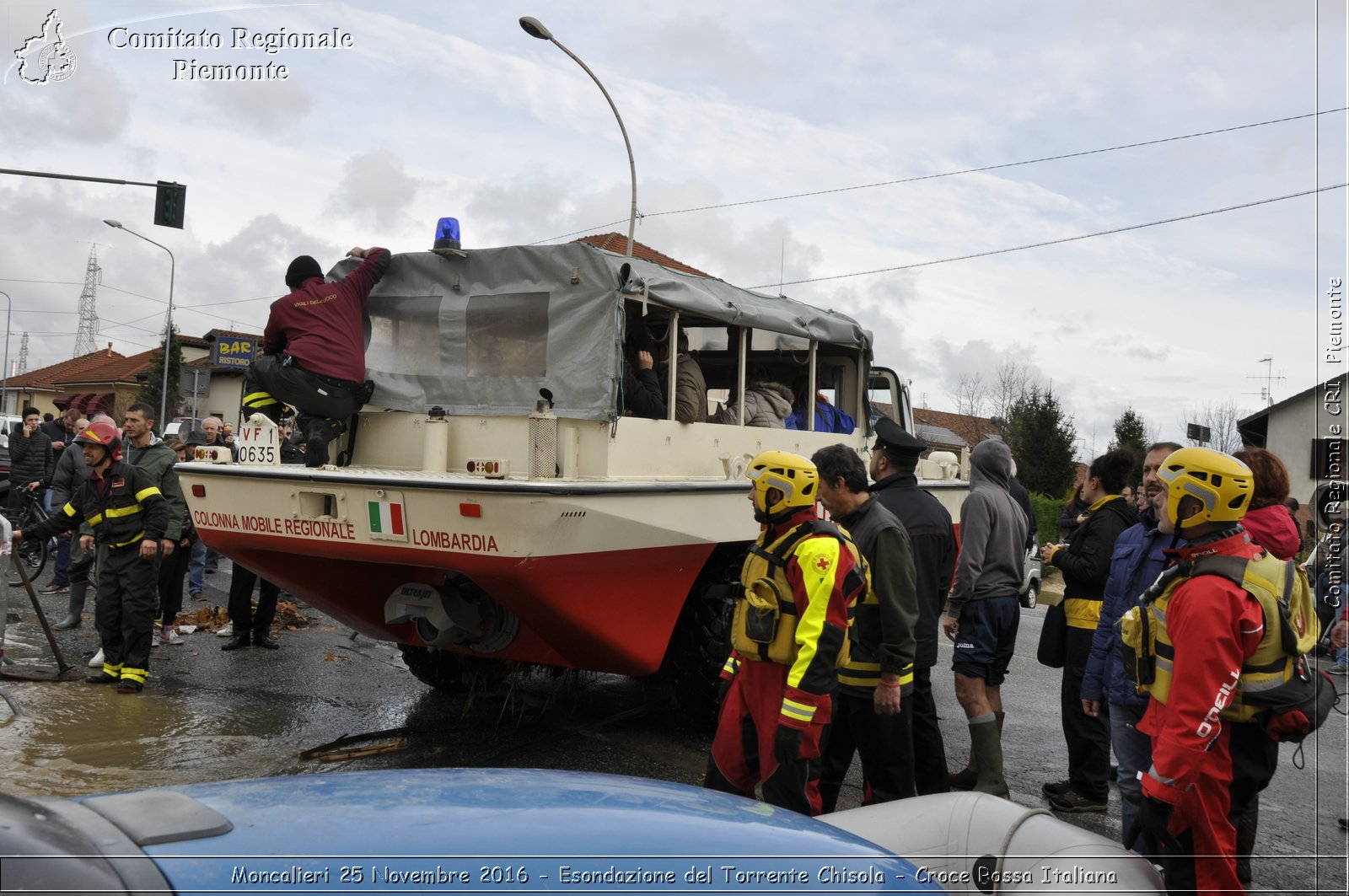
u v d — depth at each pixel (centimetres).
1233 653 283
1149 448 422
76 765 506
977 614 516
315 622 966
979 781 514
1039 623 1231
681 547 571
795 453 736
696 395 643
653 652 566
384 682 738
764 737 365
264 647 835
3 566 675
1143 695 369
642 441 591
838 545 358
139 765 513
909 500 479
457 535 500
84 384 6425
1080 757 520
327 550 545
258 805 183
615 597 539
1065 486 3828
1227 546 296
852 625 423
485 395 612
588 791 209
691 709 623
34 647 791
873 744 424
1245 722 292
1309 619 300
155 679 707
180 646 827
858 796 543
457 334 629
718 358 748
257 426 619
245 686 702
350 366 634
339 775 213
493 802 194
